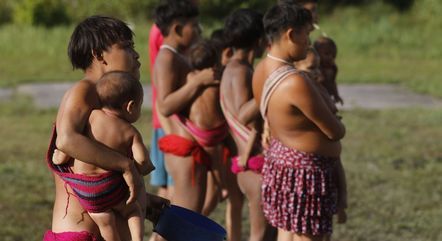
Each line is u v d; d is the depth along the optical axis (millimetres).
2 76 35031
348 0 56750
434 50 42156
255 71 8945
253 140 9852
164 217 7289
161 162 11648
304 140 8375
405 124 23406
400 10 55656
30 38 44688
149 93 30188
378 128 22672
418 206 14867
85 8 53812
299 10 8375
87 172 6508
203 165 10438
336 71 10258
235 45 10086
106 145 6438
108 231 6512
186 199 10430
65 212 6672
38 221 13891
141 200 6688
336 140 8484
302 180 8422
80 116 6426
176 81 10469
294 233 8586
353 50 42938
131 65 6797
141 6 54469
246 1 54125
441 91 29969
